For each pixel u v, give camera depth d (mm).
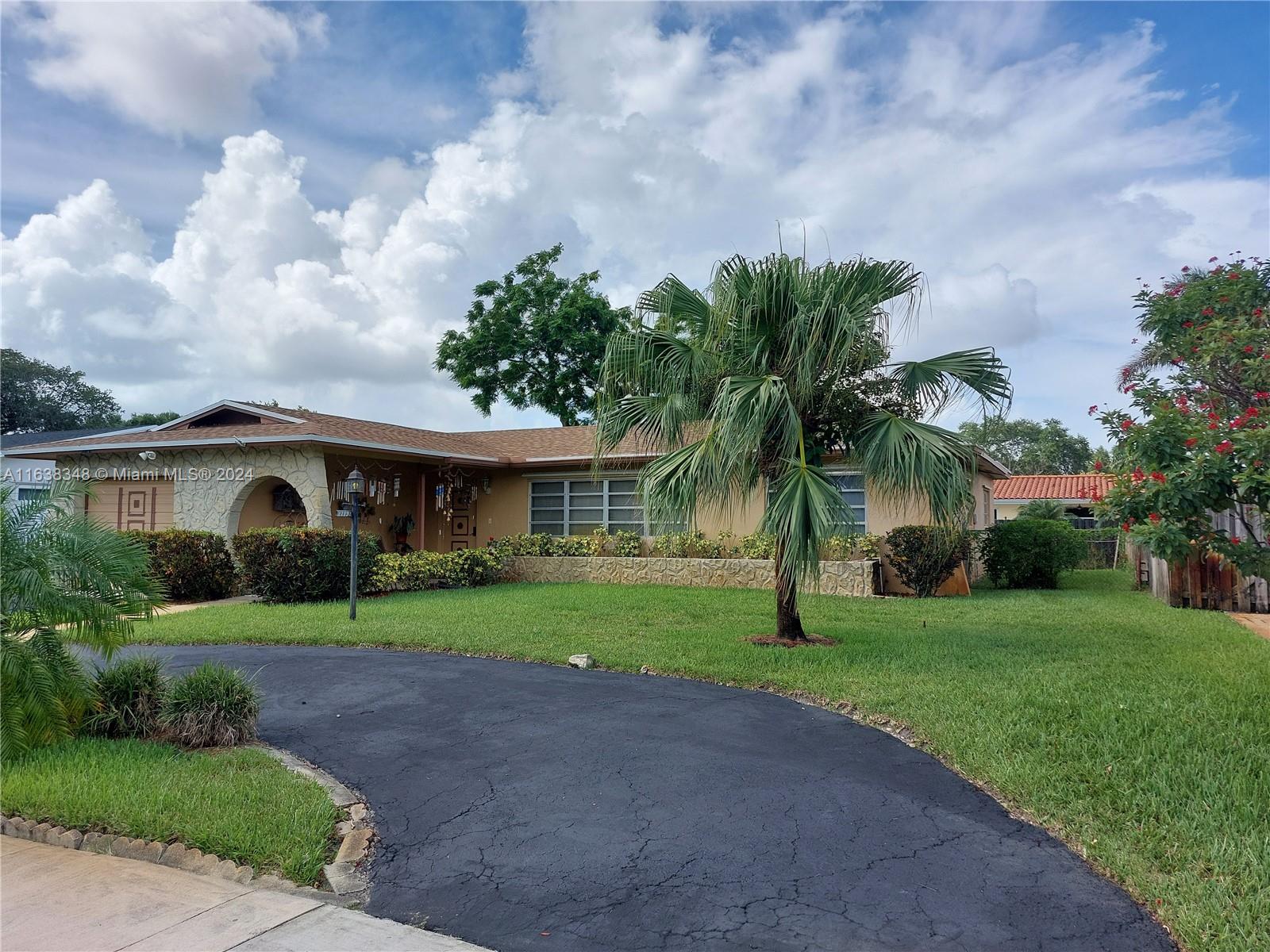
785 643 9562
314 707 7176
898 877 3852
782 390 8414
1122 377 10672
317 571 13609
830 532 8289
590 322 30094
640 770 5391
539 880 3920
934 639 9641
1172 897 3543
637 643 9617
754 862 4031
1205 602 12828
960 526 9703
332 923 3539
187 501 16469
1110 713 6078
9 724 5438
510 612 12141
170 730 6113
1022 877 3842
